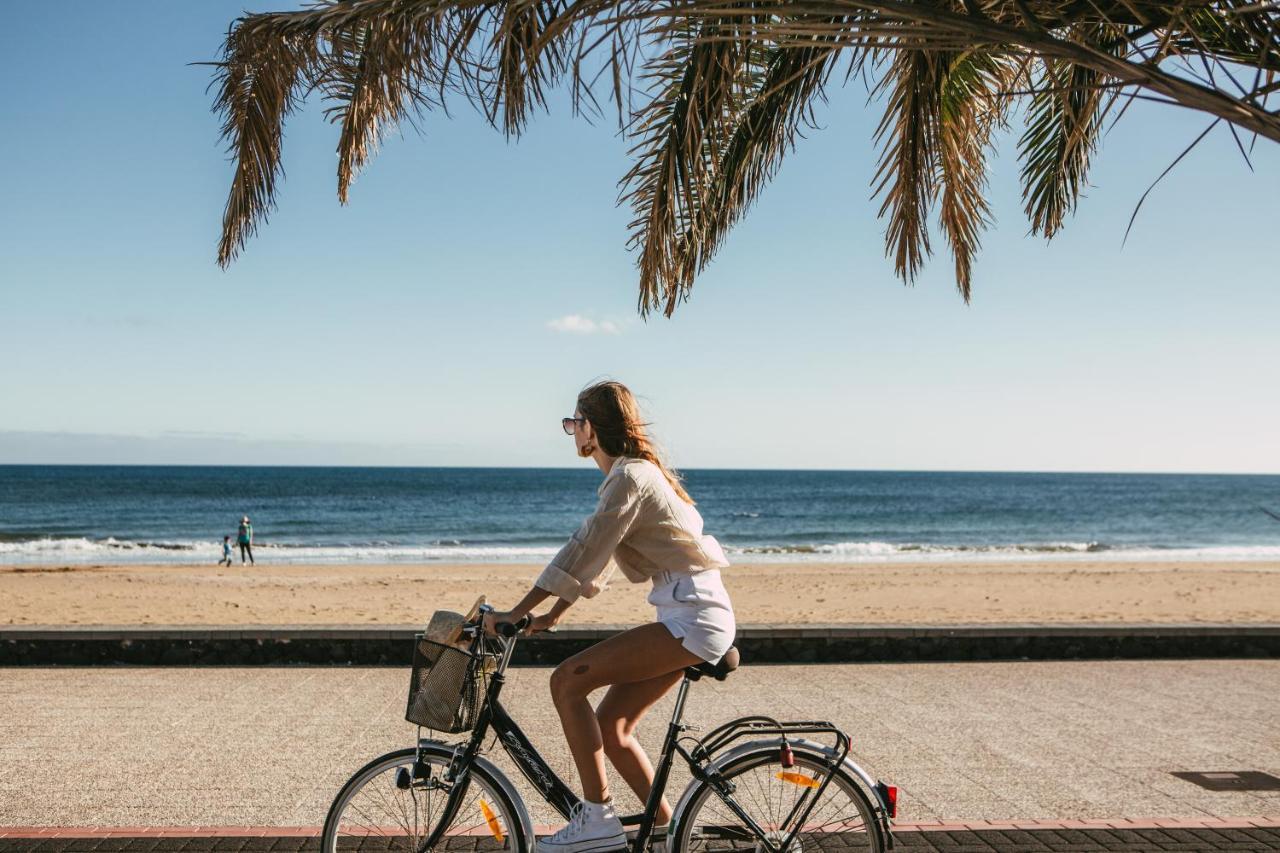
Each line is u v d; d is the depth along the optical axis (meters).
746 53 3.61
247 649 9.05
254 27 3.36
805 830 3.24
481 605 3.18
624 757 3.25
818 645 9.19
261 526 56.62
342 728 6.55
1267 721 6.74
